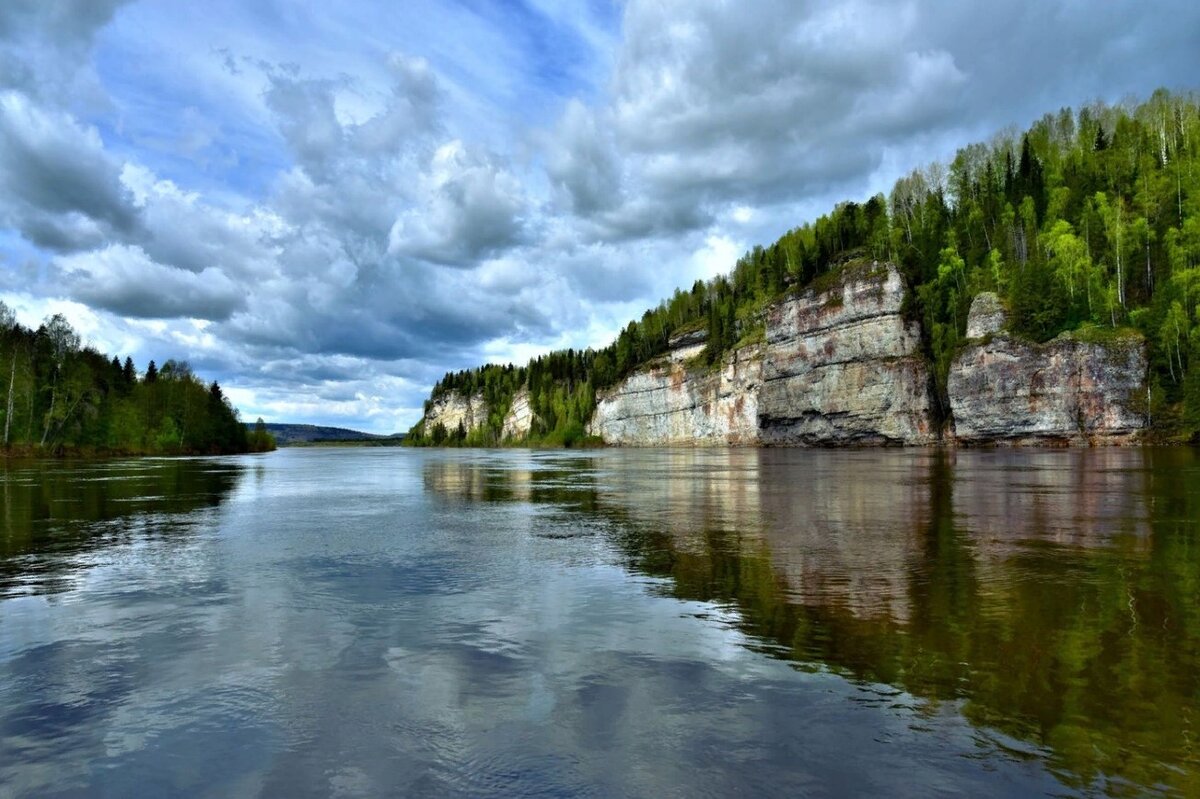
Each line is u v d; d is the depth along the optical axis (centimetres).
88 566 1562
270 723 689
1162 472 3984
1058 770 570
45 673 843
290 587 1331
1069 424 8412
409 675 825
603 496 3444
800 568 1455
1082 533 1862
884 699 731
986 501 2702
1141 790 538
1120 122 11806
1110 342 8206
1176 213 9556
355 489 4172
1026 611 1073
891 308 11294
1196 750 603
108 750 632
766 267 16512
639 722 680
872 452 9406
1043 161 12281
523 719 691
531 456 12938
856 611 1095
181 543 1928
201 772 588
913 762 588
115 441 10075
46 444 8838
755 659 868
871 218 14912
